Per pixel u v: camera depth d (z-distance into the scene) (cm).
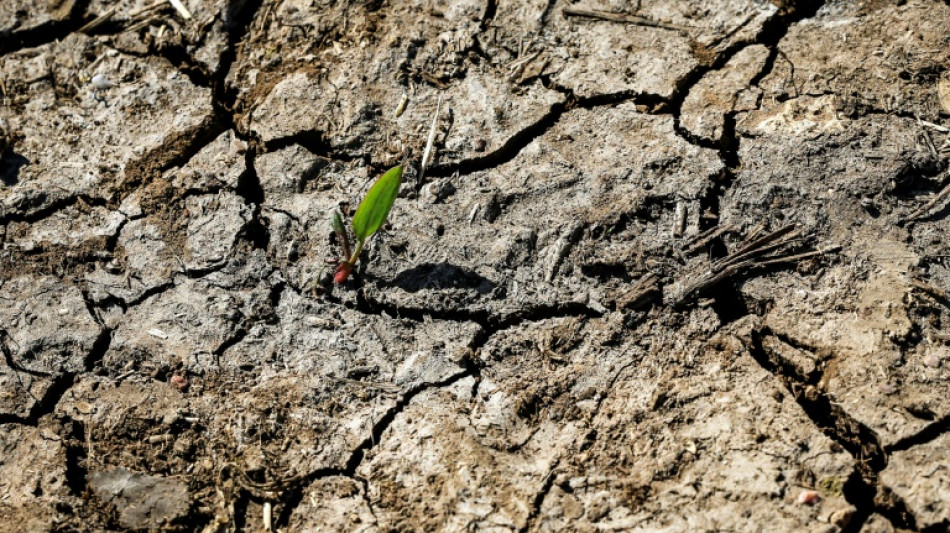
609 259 331
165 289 347
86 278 352
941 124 355
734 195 344
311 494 299
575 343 320
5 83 415
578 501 287
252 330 333
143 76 410
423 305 332
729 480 283
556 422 305
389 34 404
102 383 326
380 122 379
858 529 275
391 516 291
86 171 381
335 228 328
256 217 361
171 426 314
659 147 360
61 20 431
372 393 316
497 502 289
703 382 306
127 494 301
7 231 368
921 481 276
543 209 350
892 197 337
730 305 326
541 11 405
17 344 335
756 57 383
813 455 284
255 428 311
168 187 371
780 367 312
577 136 370
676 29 395
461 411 310
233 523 295
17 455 311
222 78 408
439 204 356
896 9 390
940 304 311
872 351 302
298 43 409
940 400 289
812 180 343
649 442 295
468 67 393
